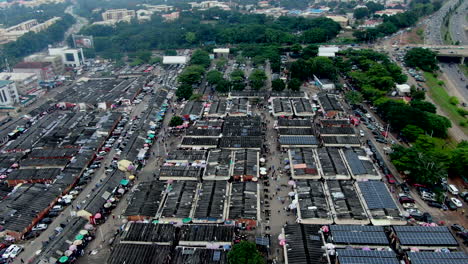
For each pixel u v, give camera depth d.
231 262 111.12
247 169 167.75
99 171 179.00
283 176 167.00
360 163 168.88
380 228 128.00
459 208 144.38
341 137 194.25
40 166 181.25
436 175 150.75
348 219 134.12
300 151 181.62
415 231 125.38
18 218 139.75
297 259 116.38
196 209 142.50
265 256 121.69
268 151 190.00
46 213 149.00
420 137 181.38
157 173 174.00
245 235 131.88
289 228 130.25
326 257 117.25
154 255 120.19
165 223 136.00
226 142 195.00
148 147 197.62
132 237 128.25
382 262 112.56
